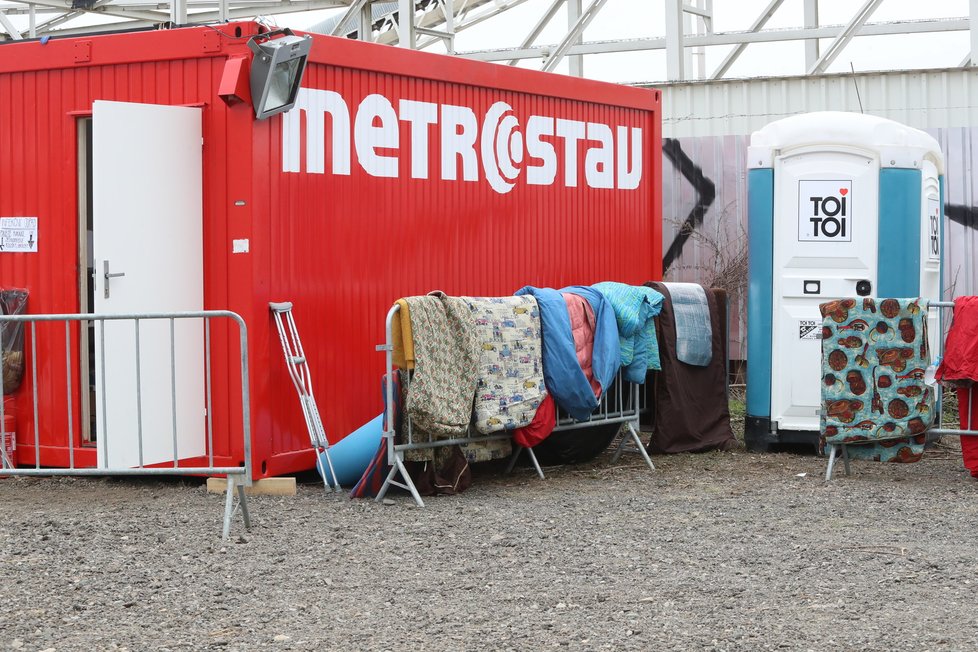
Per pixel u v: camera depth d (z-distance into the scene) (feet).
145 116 23.39
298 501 23.38
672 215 43.47
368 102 26.63
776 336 30.14
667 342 29.37
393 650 14.25
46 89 25.88
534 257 31.48
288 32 23.68
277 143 24.44
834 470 27.53
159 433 23.81
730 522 21.53
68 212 25.63
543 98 31.76
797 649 14.24
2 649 14.28
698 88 45.70
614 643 14.48
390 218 27.22
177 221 23.99
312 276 25.32
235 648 14.34
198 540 19.88
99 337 22.39
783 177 30.09
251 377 23.98
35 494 24.20
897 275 29.45
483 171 29.84
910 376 25.67
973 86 42.29
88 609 15.94
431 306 23.31
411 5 56.49
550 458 28.35
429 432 23.70
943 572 17.90
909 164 29.50
